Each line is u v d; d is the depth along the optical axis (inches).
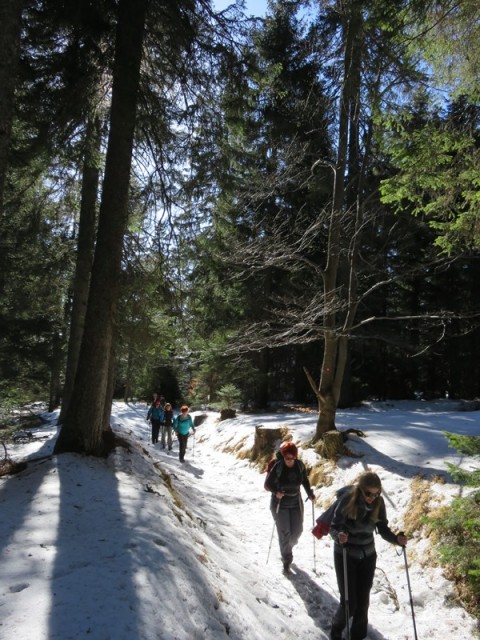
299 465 235.1
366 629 165.9
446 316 421.1
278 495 227.1
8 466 269.0
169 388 1157.1
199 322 479.2
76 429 274.1
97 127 372.5
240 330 562.6
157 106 335.9
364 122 434.0
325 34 450.9
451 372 951.0
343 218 437.7
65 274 579.8
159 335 393.7
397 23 218.1
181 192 369.7
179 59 328.2
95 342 280.2
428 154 238.8
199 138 354.3
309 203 634.8
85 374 278.4
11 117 191.8
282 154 516.7
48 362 728.3
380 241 655.1
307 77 559.8
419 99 291.6
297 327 432.1
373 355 937.5
